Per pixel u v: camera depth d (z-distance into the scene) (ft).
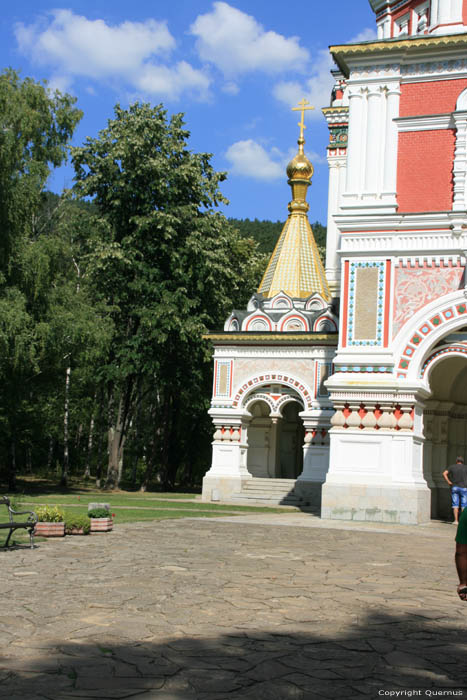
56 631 22.74
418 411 68.33
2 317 86.94
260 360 100.32
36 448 173.88
